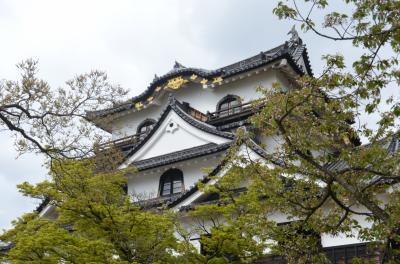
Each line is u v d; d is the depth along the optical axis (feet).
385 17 33.01
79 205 46.34
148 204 61.16
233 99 99.66
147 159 88.69
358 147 40.01
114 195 49.37
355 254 54.08
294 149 37.52
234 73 97.14
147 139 90.38
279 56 90.58
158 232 45.88
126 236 45.62
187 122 86.79
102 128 62.95
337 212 43.06
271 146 77.25
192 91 107.04
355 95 35.53
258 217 43.09
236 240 44.65
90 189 47.47
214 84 100.27
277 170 41.73
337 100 36.17
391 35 32.91
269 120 38.24
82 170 49.14
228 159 43.78
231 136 79.77
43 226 47.78
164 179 86.12
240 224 44.88
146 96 109.91
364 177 38.75
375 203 39.06
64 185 47.83
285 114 36.35
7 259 44.32
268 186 41.50
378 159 37.35
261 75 96.78
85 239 43.14
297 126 37.73
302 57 112.37
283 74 95.91
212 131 82.74
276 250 44.04
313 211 39.34
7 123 52.75
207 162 80.69
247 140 47.85
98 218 47.03
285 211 42.04
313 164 37.81
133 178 88.48
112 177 52.95
